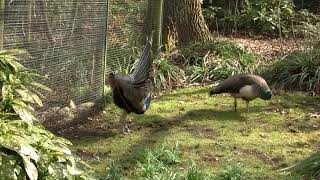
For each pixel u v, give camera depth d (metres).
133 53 9.63
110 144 6.88
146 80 7.36
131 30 9.58
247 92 8.28
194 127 7.72
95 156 6.39
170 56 11.27
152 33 9.30
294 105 9.05
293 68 10.34
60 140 3.56
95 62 8.09
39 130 3.44
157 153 6.23
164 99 9.27
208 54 11.16
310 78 10.14
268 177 5.79
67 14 7.33
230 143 7.01
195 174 5.49
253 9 16.39
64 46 7.36
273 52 12.41
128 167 6.00
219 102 9.19
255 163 6.26
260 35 15.80
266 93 8.33
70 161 3.41
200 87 10.11
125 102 7.18
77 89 7.76
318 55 10.49
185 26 12.15
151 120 8.00
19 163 3.13
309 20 15.57
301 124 8.02
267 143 7.06
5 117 3.33
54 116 7.33
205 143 6.98
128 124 7.78
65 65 7.45
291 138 7.32
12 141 3.11
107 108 8.38
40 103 3.58
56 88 7.30
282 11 16.03
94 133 7.33
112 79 7.13
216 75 10.52
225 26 16.44
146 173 5.68
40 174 3.28
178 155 6.39
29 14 6.62
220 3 17.38
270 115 8.45
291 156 6.54
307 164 5.94
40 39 6.88
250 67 10.77
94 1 7.88
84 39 7.77
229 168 5.75
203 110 8.66
